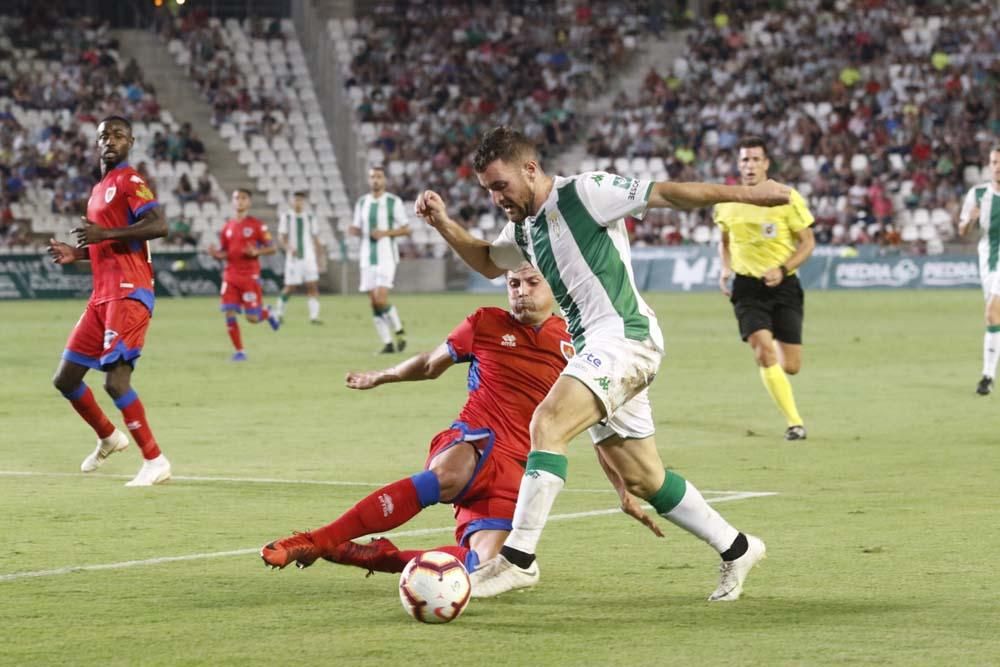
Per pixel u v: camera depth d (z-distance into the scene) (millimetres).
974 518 14188
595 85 84062
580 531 13609
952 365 33156
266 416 24031
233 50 82125
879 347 38281
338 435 21562
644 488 10734
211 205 74312
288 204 77438
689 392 27500
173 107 79312
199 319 52656
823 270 73938
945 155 79875
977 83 83000
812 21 86500
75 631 9695
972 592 10828
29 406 25562
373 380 12094
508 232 11211
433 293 74625
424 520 14211
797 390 27812
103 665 8789
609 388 10273
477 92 82312
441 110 80938
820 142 80438
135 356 16938
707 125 81938
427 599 9812
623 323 10508
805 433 21125
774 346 21344
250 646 9273
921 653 8969
